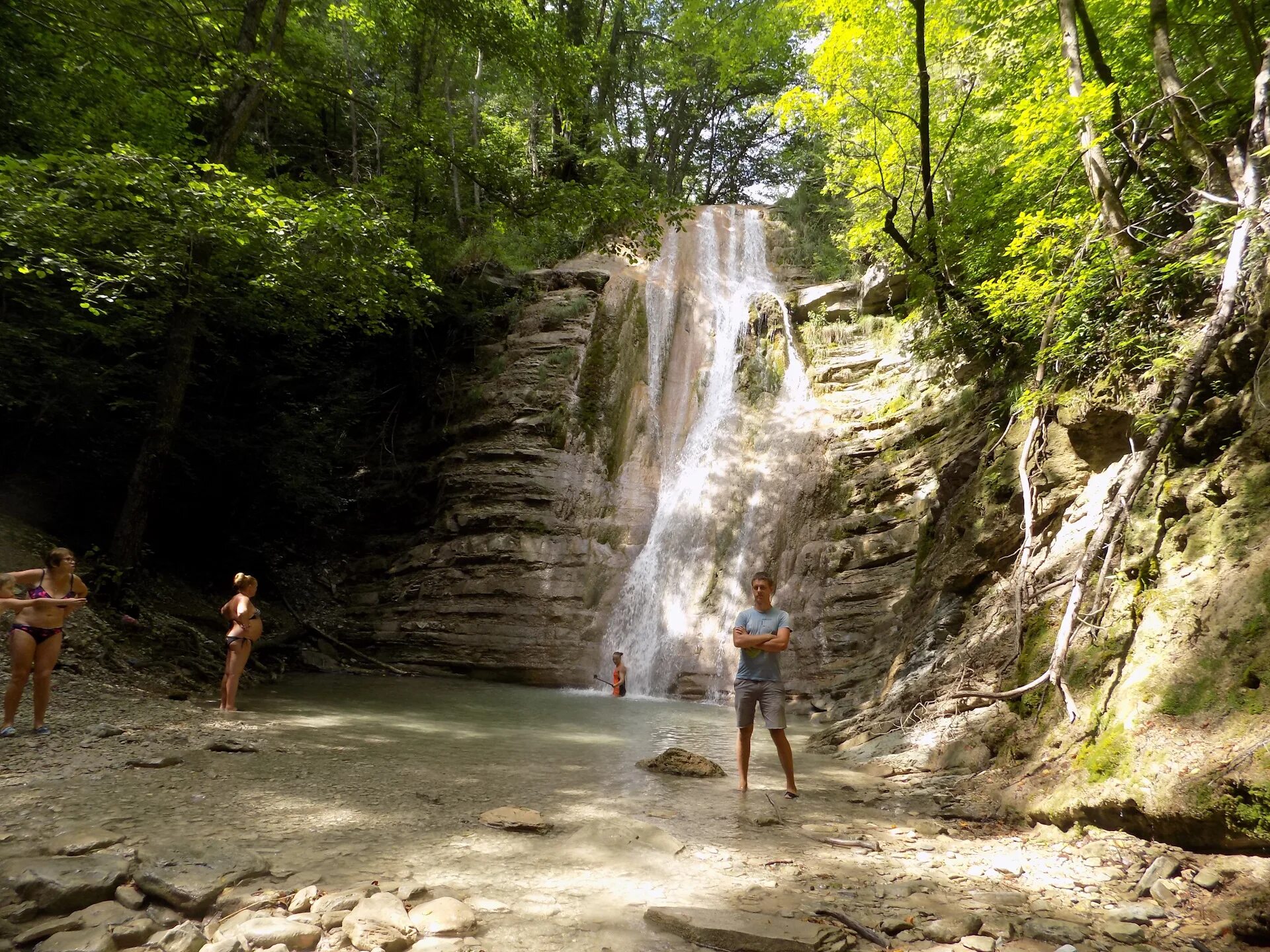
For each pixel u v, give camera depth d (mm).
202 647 12312
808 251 24047
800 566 14492
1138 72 9430
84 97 14344
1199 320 6527
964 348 12875
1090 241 7422
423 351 21266
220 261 12453
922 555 11844
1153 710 4664
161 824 4445
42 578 6840
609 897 3691
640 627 15297
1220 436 5598
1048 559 7414
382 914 3240
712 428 18484
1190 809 3957
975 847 4684
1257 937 3248
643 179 30109
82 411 14000
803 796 5992
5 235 9031
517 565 16484
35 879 3334
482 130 29125
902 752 7230
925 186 12023
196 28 12484
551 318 20547
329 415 19297
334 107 22469
